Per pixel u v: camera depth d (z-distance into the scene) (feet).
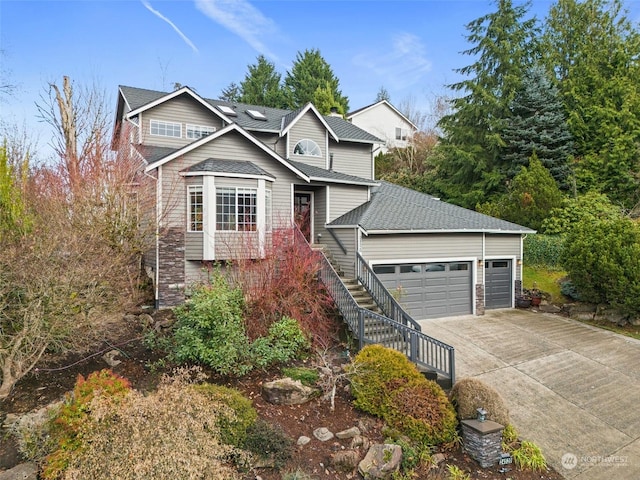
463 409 23.85
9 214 21.86
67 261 22.58
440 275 47.42
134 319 33.86
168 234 39.63
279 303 34.14
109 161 35.47
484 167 76.84
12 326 21.77
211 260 39.32
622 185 66.64
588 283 45.06
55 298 21.11
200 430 16.63
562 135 72.74
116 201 32.35
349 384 26.18
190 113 52.03
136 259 38.70
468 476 20.75
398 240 44.83
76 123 46.16
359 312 33.35
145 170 37.99
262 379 26.32
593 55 79.30
